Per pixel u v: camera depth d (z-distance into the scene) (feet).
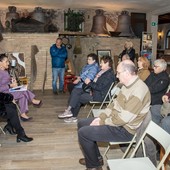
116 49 24.99
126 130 7.32
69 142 10.79
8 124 11.59
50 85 22.26
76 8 26.68
